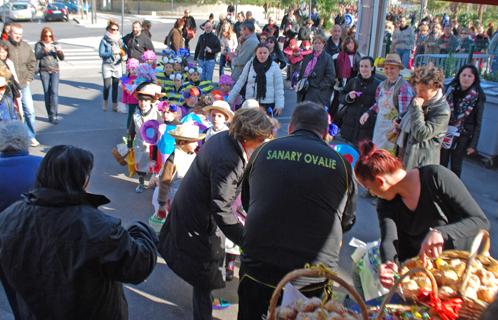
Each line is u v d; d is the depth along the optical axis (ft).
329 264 9.25
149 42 38.91
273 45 39.47
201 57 44.78
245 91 25.53
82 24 111.04
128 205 20.90
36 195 7.82
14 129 10.92
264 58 24.79
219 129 18.22
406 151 18.33
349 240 18.72
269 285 9.27
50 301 7.80
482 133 27.81
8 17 108.58
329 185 9.16
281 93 25.21
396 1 113.60
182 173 15.72
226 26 55.31
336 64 32.01
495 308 5.11
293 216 9.07
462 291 8.14
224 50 52.16
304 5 106.42
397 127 19.60
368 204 22.02
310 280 9.22
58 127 31.68
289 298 8.57
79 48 69.41
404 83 20.95
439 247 8.96
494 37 41.16
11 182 10.51
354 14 100.89
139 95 21.18
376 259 12.01
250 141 10.69
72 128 31.63
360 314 8.25
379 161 9.99
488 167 27.78
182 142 15.53
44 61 31.14
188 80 28.63
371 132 23.07
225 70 57.62
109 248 7.73
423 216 10.03
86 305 7.88
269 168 9.38
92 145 28.53
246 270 9.55
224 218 10.59
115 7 163.63
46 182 7.89
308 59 28.35
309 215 9.06
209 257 11.41
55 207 7.81
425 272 8.06
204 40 44.39
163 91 27.53
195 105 24.76
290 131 10.34
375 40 42.68
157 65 37.93
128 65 29.09
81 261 7.61
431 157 18.10
